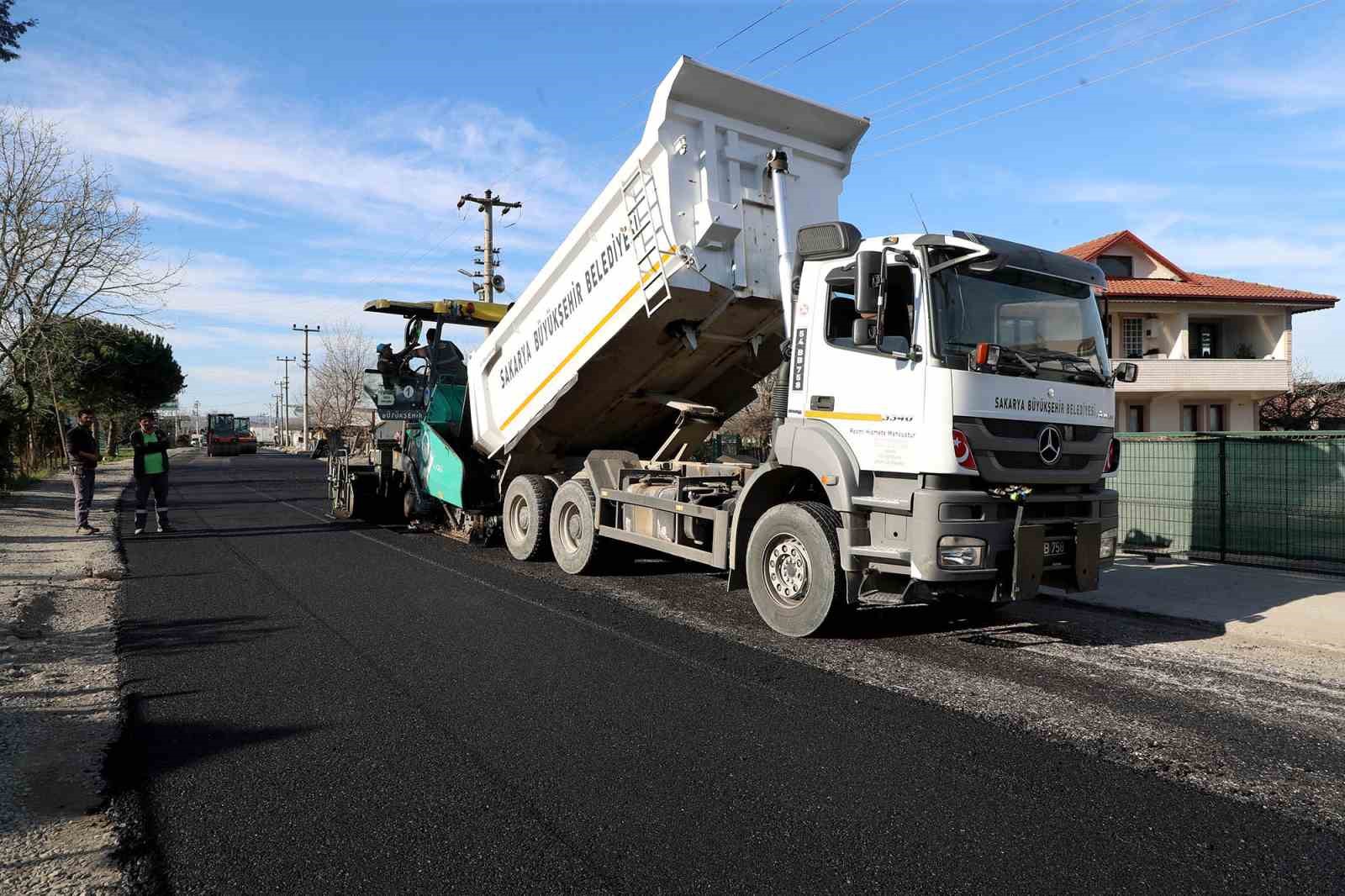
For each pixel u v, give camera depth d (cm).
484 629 662
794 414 670
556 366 924
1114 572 911
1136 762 409
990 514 579
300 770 394
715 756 412
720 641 630
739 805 358
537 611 729
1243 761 411
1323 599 759
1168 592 805
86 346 2341
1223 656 604
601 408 955
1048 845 326
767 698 498
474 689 511
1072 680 541
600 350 848
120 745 423
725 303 765
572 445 1030
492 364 1066
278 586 839
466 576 905
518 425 1013
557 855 316
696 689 514
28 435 2375
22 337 1789
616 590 829
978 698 503
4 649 590
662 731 443
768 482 696
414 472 1309
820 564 621
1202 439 1016
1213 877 302
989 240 602
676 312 776
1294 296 2759
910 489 584
